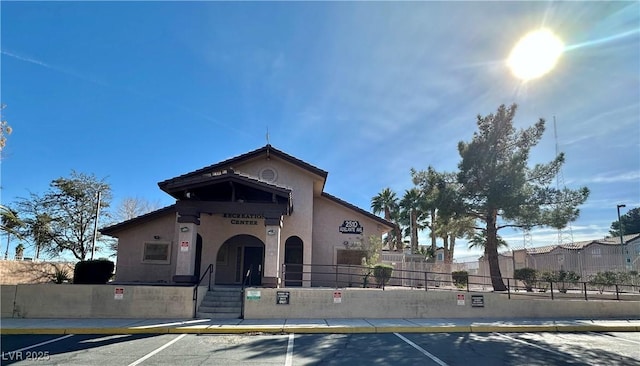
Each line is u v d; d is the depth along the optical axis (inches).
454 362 342.3
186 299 568.4
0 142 740.7
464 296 605.6
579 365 337.4
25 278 959.6
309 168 834.8
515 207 765.9
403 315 589.3
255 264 876.6
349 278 871.1
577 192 775.7
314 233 901.8
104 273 703.1
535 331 515.2
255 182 671.1
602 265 935.7
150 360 339.0
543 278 839.1
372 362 339.9
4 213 1039.0
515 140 839.1
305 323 524.7
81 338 440.1
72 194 1228.5
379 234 919.7
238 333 473.1
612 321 579.8
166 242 837.2
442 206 825.5
